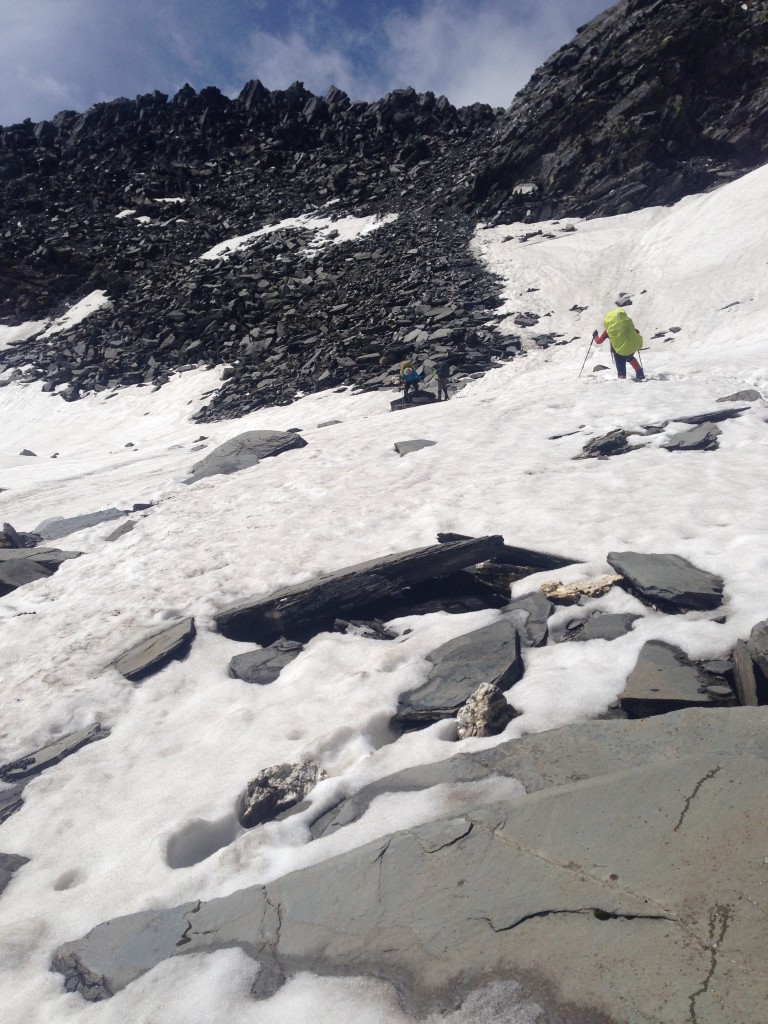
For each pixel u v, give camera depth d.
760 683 4.81
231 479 14.80
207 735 5.77
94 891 4.12
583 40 61.66
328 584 7.46
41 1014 3.32
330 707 5.77
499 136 59.53
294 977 3.06
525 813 3.43
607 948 2.65
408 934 3.02
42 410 39.50
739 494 8.91
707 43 45.00
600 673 5.44
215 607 8.13
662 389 16.39
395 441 15.55
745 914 2.61
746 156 42.38
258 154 79.50
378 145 76.88
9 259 59.00
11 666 7.61
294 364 34.16
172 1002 3.13
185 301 47.69
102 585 9.49
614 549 7.87
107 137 84.75
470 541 7.87
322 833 4.17
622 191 42.31
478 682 5.59
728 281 27.42
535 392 19.03
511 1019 2.55
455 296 35.84
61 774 5.51
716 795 3.19
